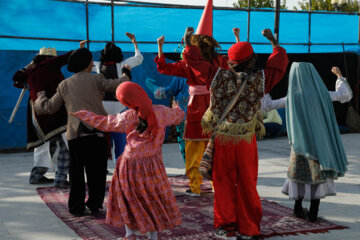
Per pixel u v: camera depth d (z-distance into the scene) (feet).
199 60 11.99
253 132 11.94
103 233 13.17
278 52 12.01
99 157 14.84
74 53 14.70
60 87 14.60
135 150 11.30
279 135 37.27
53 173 22.54
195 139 17.04
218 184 12.05
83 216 14.97
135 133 11.44
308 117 13.58
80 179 14.89
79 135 14.38
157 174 11.43
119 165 11.57
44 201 16.93
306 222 14.21
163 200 11.47
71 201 15.02
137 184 11.27
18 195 17.95
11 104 29.04
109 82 14.53
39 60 19.26
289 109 13.88
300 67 14.03
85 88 14.44
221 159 11.92
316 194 13.73
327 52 37.45
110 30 29.53
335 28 36.86
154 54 31.76
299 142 13.53
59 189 18.88
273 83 11.88
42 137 18.38
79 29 28.68
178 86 18.84
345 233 13.23
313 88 13.89
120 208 11.20
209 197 17.60
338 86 14.62
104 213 15.30
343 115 39.83
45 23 27.68
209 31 16.71
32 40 27.94
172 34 31.07
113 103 19.97
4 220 14.61
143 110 11.11
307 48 36.65
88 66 14.88
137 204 11.18
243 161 11.78
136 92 11.12
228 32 33.01
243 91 11.64
